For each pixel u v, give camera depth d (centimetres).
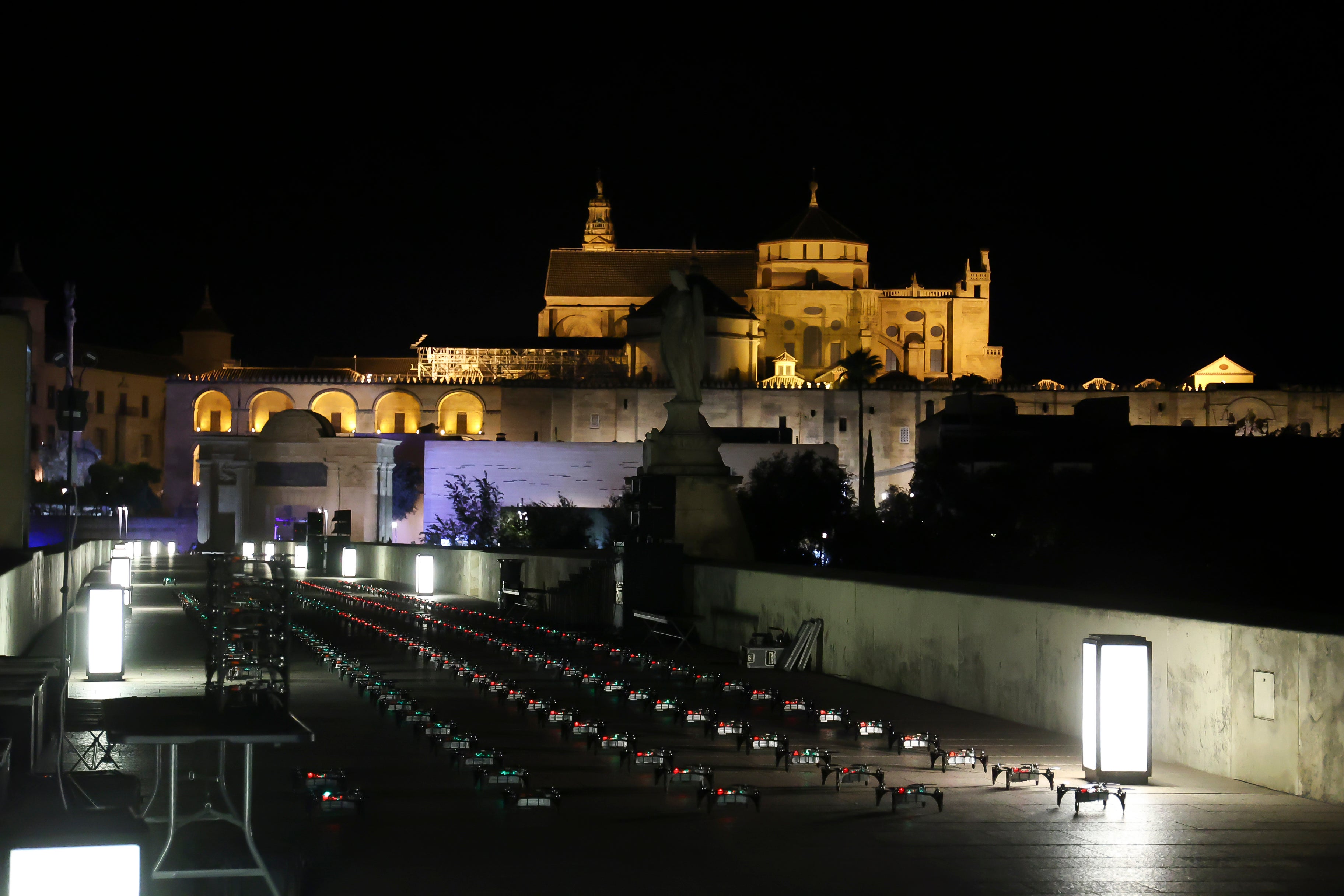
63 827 715
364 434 14025
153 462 17662
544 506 9512
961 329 17300
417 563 4766
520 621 3288
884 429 13838
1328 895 934
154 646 2638
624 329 17188
